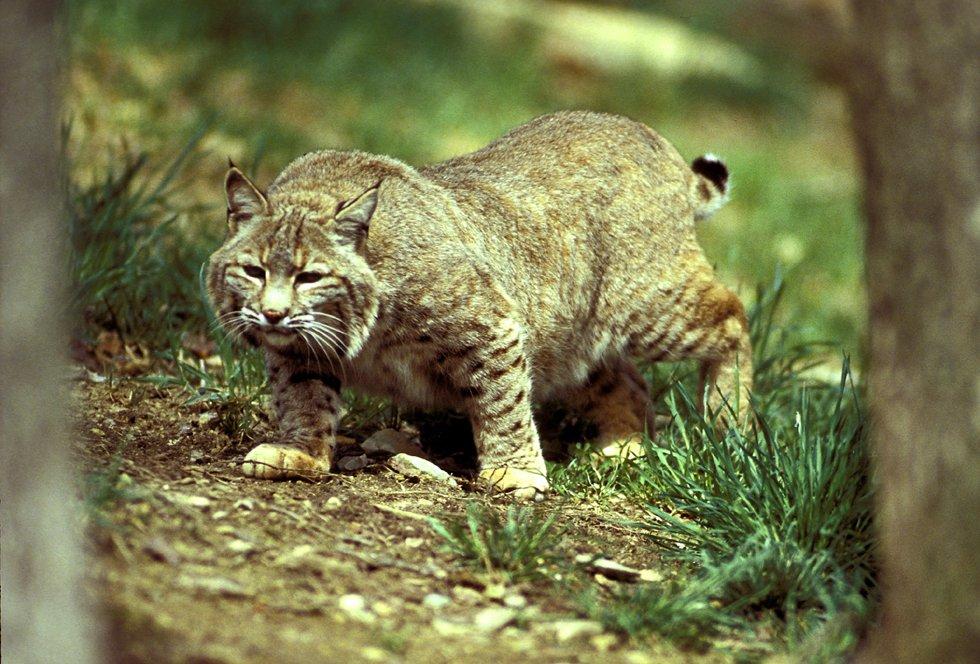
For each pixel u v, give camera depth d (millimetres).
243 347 9867
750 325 11836
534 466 8977
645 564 7883
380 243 8523
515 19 24375
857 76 5672
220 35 19641
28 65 5105
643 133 10648
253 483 8078
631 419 10312
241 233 8461
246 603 6426
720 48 27875
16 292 5168
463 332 8750
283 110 18266
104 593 6059
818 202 21328
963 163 5301
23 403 5238
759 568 7441
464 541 7465
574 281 9891
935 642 5477
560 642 6680
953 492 5402
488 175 9758
